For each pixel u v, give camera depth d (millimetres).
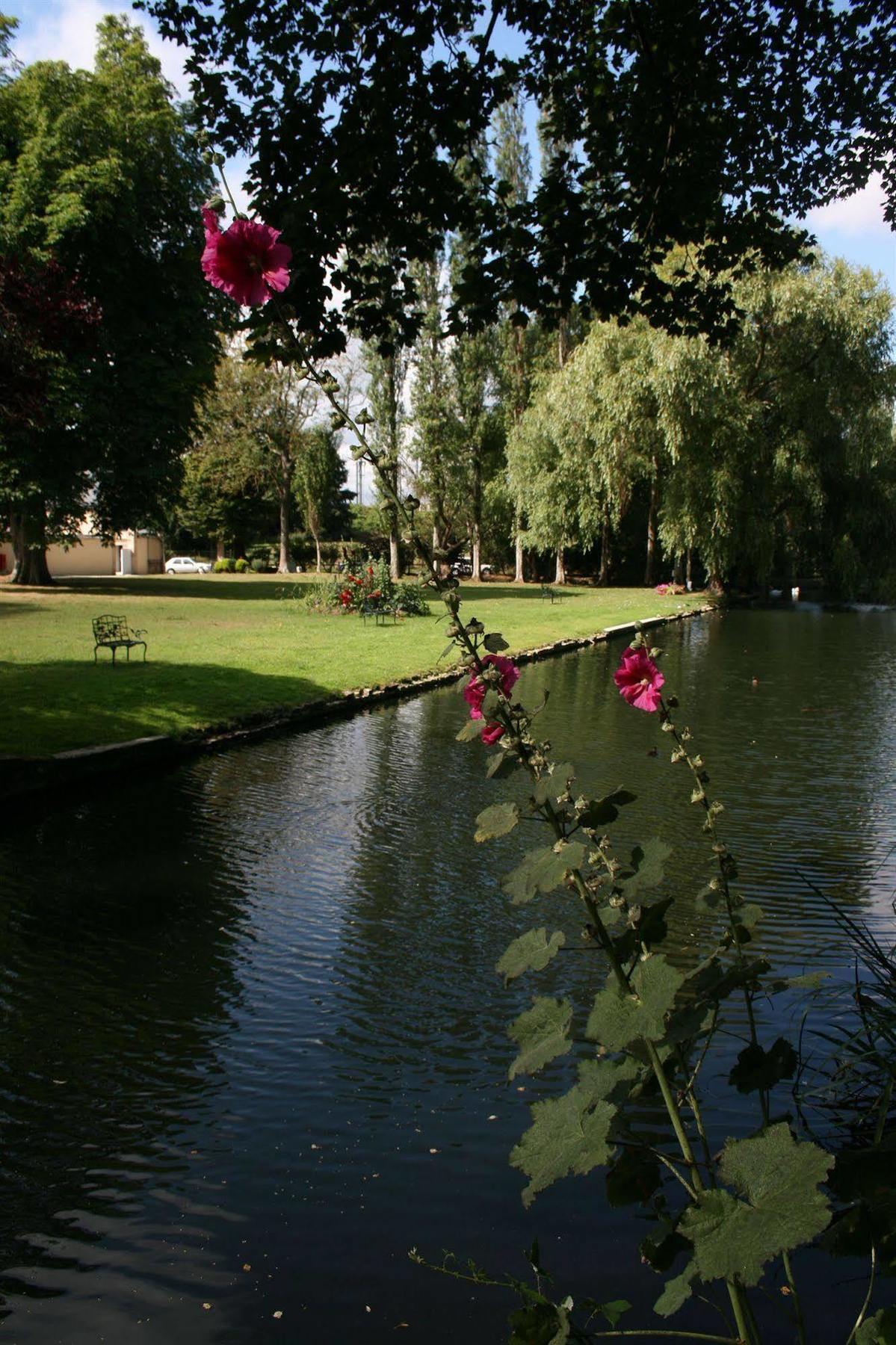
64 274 11250
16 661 16062
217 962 5707
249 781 10305
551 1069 4512
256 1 6184
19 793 9180
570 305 7504
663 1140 3713
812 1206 1446
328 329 6133
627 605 35531
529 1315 1704
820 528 36562
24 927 6223
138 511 32469
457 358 46156
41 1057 4609
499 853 7898
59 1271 3168
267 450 52938
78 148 28719
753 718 14266
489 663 2039
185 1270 3172
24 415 11453
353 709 14945
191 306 31375
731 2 7059
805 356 33594
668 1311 1639
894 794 9758
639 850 1950
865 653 22906
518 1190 3574
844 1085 3953
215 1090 4312
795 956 5629
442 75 6652
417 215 6762
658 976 1705
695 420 31781
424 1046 4723
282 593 34531
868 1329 1700
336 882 7176
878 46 7371
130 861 7605
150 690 13820
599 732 13156
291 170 6246
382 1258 3213
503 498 49219
